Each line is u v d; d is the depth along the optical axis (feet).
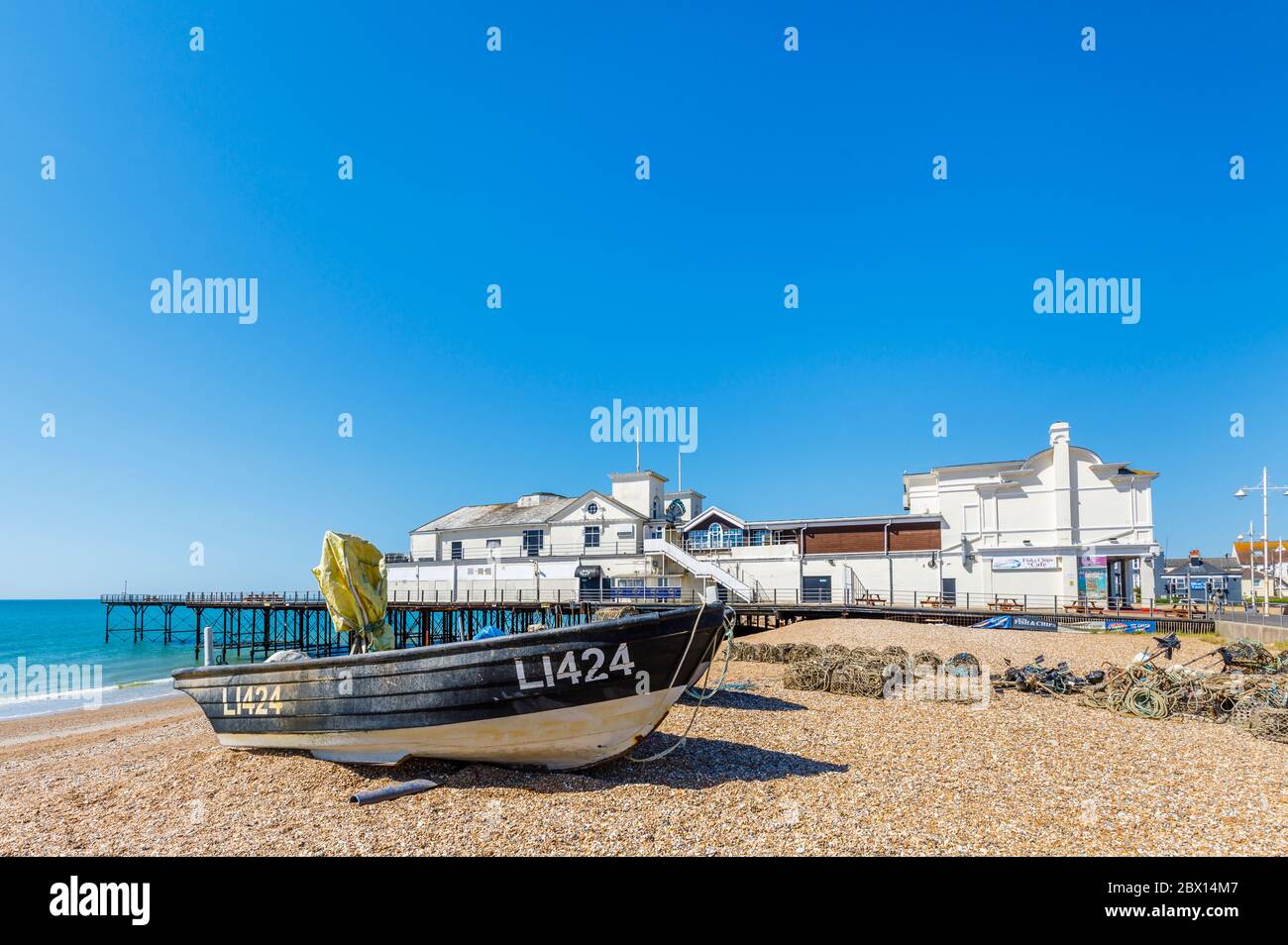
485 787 28.81
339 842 23.94
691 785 28.43
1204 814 25.11
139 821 27.02
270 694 33.88
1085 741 35.86
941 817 24.66
